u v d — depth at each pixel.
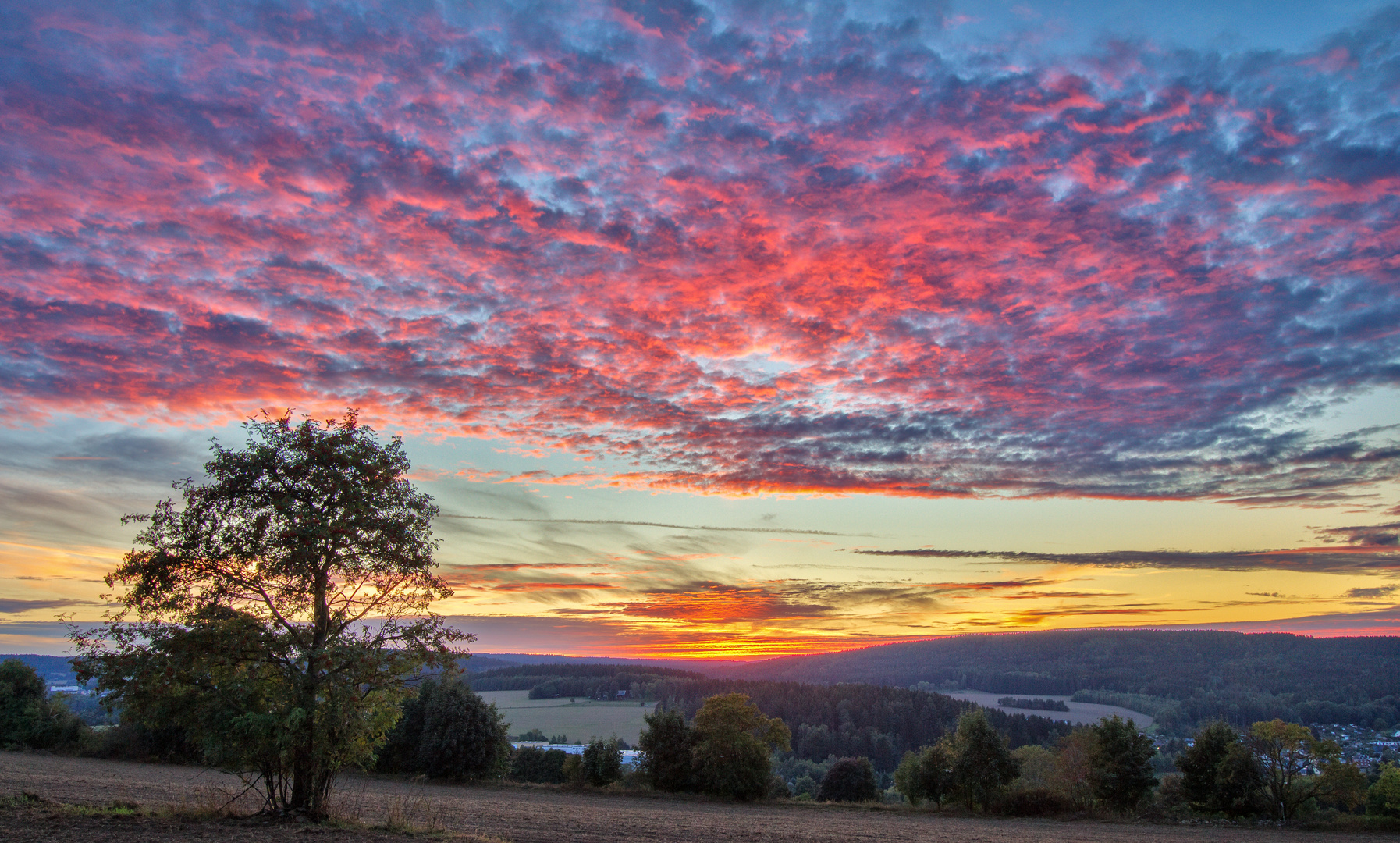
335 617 20.05
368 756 19.66
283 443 20.19
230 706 17.95
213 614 18.36
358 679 18.75
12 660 68.62
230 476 19.48
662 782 61.59
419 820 21.47
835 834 34.12
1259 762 51.69
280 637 18.86
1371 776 56.31
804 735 122.38
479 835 19.92
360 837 17.03
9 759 52.91
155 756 60.62
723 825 35.81
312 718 18.12
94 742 65.38
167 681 17.50
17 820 17.34
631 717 138.38
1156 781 54.38
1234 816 51.44
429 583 20.81
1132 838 39.78
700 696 150.38
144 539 18.95
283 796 19.41
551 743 112.69
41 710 67.06
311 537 19.16
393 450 21.11
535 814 36.06
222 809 19.84
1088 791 59.66
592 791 59.91
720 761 58.84
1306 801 51.44
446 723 61.31
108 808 20.20
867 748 118.06
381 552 19.97
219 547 19.09
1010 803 56.56
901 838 33.03
